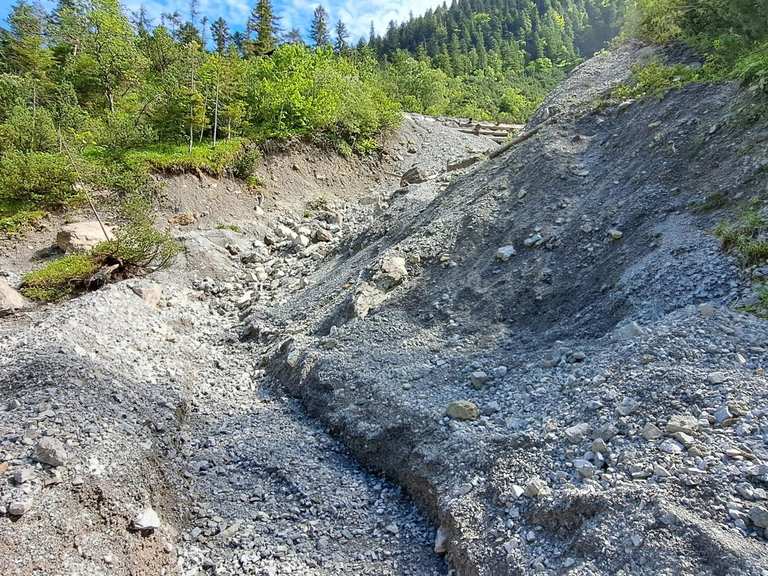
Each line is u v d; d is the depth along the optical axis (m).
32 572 4.70
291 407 8.55
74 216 18.44
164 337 10.94
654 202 9.06
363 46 71.88
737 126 8.98
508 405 6.81
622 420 5.45
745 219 7.43
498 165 12.87
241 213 21.69
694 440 4.84
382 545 5.70
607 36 92.81
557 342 7.66
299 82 28.89
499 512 5.24
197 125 24.11
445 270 10.35
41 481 5.59
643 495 4.46
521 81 82.50
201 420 8.19
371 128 30.34
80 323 9.78
